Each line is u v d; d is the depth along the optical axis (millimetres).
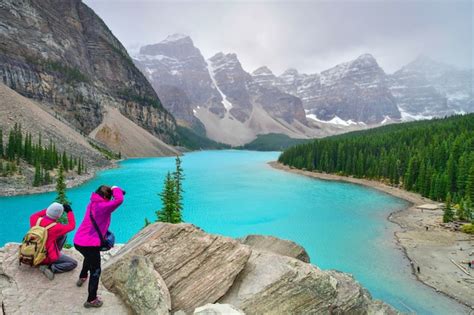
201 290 10828
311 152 155375
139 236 13312
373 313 14062
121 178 115938
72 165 110750
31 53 189625
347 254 46125
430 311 30781
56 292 9602
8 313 8578
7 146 100750
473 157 89438
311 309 11398
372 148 143250
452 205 77625
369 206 81188
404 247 49062
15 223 57219
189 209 75688
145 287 9758
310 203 83875
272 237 18547
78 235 9359
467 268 40688
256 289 11141
